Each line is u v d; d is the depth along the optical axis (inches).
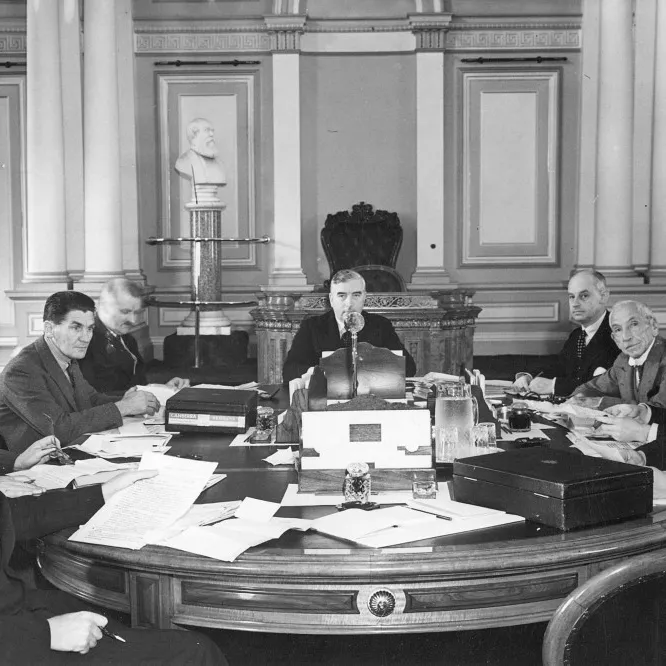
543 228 339.6
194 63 331.9
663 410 119.5
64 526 84.9
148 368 301.6
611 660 59.8
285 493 91.9
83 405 132.6
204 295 313.1
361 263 316.8
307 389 114.7
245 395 125.6
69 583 85.3
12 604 75.6
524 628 100.3
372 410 93.5
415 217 337.4
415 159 335.6
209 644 75.4
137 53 330.6
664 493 88.6
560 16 331.0
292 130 330.6
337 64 334.6
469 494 86.6
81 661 70.4
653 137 319.6
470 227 339.9
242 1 330.3
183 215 335.9
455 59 334.6
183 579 77.0
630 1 313.6
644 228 327.0
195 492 87.2
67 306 125.8
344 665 101.7
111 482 88.4
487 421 115.3
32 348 127.1
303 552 74.8
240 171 336.2
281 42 328.5
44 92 292.7
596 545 75.9
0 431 122.9
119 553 77.4
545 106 335.6
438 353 257.4
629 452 103.1
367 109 335.3
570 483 78.7
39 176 292.7
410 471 91.1
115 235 302.5
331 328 166.9
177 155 334.3
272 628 75.3
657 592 59.8
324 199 338.0
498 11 331.6
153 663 71.1
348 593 74.2
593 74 329.4
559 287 338.6
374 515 83.0
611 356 164.4
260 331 260.4
